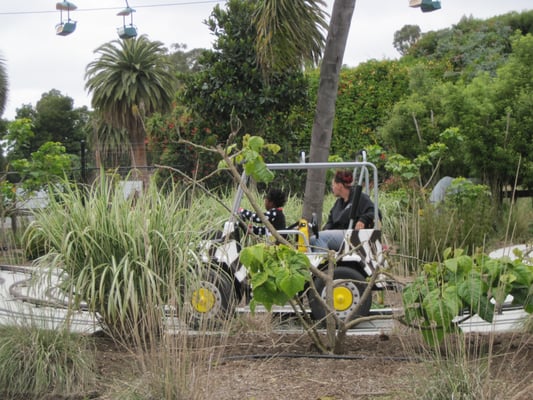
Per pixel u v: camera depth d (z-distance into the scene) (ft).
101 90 77.71
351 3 31.07
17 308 19.15
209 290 21.43
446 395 14.84
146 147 59.52
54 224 20.63
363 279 23.99
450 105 48.91
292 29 32.58
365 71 64.54
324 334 22.15
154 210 20.61
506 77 48.14
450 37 91.35
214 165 52.95
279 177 50.49
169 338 16.11
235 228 24.12
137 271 19.86
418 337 19.48
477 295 16.37
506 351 18.70
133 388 15.65
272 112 52.54
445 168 51.08
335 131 64.23
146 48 78.48
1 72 64.95
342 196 26.40
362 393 16.03
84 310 21.53
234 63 51.55
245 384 16.79
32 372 17.10
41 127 108.47
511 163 45.98
